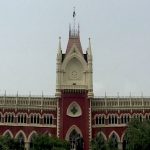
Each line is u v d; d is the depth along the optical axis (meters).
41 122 153.12
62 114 151.88
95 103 155.88
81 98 153.75
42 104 154.62
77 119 151.62
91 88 154.38
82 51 160.75
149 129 125.06
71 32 164.62
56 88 154.75
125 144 150.75
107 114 154.38
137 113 154.12
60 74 156.12
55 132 152.25
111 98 156.25
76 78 157.00
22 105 154.12
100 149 129.25
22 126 152.00
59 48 159.38
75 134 150.50
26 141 150.62
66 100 153.12
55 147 125.00
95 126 153.00
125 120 153.62
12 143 123.69
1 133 150.62
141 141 122.94
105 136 151.75
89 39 161.38
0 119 151.88
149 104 155.25
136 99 155.75
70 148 144.88
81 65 158.12
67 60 158.12
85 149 148.62
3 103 153.50
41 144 126.50
